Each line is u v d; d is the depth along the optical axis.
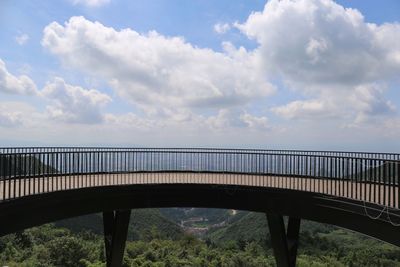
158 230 89.44
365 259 51.66
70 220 73.12
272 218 18.62
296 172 19.27
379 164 13.59
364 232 13.27
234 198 18.75
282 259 19.25
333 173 15.55
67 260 44.34
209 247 64.75
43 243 50.16
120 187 17.48
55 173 16.36
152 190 18.52
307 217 16.16
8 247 43.75
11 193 14.45
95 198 17.11
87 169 19.83
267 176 20.69
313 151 22.23
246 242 66.88
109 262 20.39
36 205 14.45
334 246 58.97
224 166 21.88
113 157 20.83
